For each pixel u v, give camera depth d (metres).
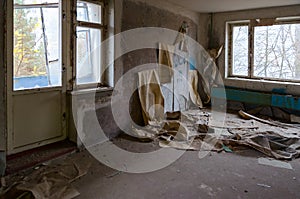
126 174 2.97
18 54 3.11
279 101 5.54
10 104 3.04
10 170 2.82
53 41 3.44
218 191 2.61
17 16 3.05
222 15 6.34
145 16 4.65
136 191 2.60
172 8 5.38
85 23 3.78
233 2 5.18
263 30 5.92
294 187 2.71
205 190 2.63
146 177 2.90
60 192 2.52
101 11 4.03
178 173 3.01
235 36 6.39
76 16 3.64
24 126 3.22
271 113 5.75
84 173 2.96
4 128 2.76
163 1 5.06
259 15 5.86
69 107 3.63
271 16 5.70
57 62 3.52
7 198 2.39
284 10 5.52
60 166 3.10
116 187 2.67
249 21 6.10
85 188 2.63
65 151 3.42
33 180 2.72
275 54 5.82
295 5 5.37
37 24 3.26
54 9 3.40
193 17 6.26
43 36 3.33
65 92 3.63
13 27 2.97
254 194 2.56
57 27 3.46
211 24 6.51
